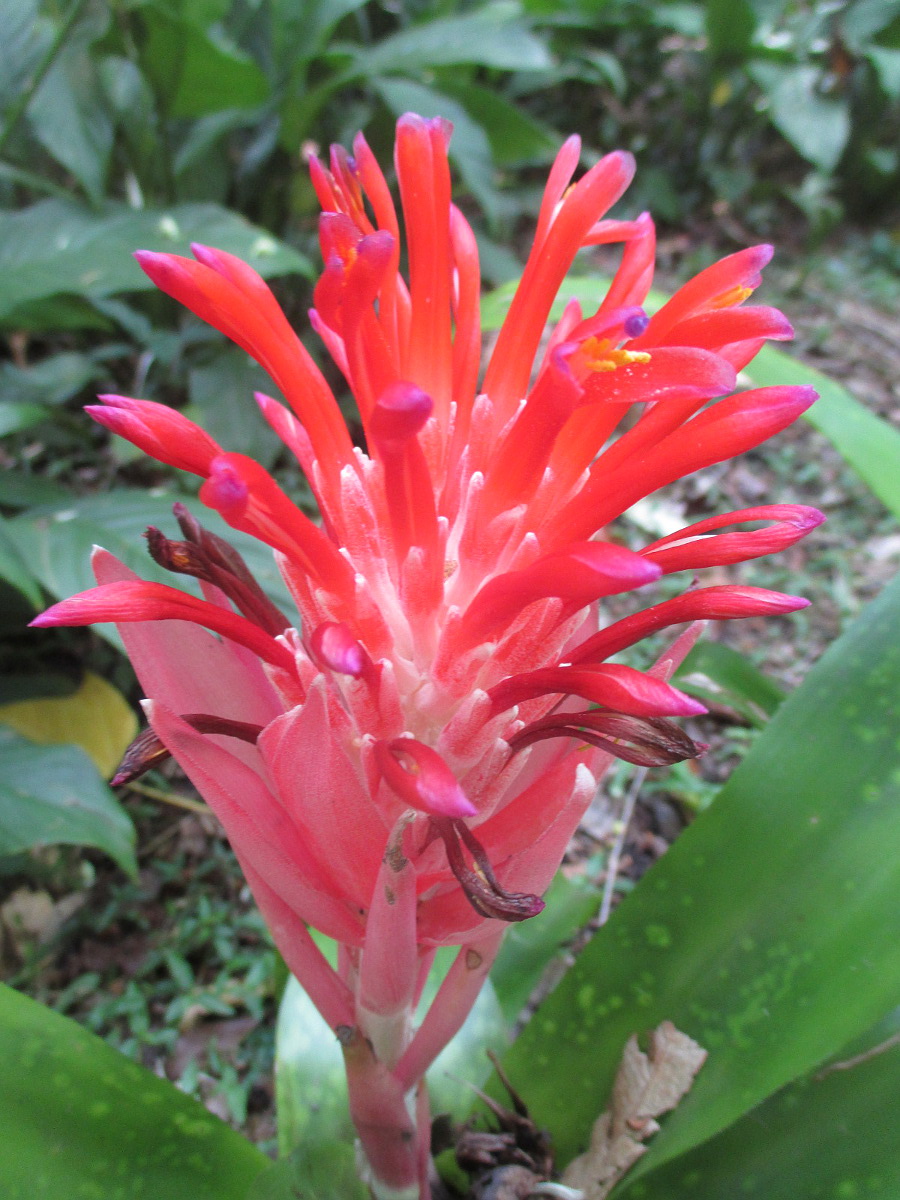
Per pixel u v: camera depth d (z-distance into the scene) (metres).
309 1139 0.20
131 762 0.16
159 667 0.16
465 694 0.14
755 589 0.14
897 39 0.98
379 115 0.67
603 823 0.42
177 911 0.38
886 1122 0.18
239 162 0.78
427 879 0.15
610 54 1.07
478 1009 0.25
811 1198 0.18
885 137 1.12
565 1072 0.21
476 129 0.68
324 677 0.13
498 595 0.12
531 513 0.14
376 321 0.13
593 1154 0.20
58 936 0.36
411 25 0.77
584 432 0.14
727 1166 0.19
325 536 0.14
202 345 0.60
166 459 0.14
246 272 0.14
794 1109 0.19
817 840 0.19
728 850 0.20
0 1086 0.18
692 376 0.12
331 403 0.14
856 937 0.18
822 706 0.21
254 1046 0.33
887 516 0.61
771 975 0.19
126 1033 0.34
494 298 0.35
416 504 0.13
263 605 0.16
